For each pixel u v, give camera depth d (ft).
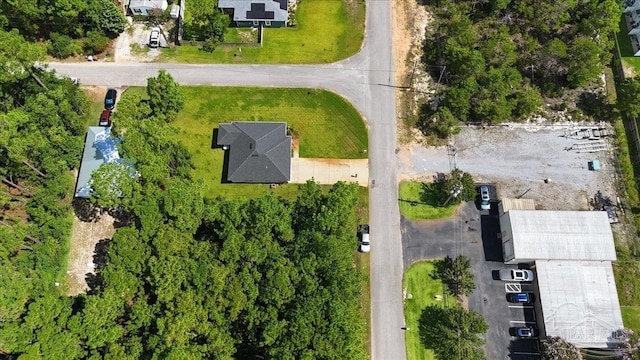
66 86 270.26
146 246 207.92
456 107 268.41
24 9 270.26
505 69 274.57
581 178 266.98
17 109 236.43
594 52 270.26
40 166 250.16
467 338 224.12
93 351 193.47
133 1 304.30
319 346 190.29
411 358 234.38
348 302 207.72
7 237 213.25
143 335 203.51
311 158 270.87
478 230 257.14
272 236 222.69
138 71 293.64
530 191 263.70
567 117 280.92
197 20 293.02
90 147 263.90
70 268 248.93
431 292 245.24
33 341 183.73
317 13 308.40
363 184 265.75
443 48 293.43
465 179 251.39
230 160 261.65
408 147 274.36
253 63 295.48
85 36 299.99
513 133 276.82
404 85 289.74
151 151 230.48
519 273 243.81
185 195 213.87
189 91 286.87
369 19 307.37
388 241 254.88
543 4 288.10
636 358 219.61
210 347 196.03
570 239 239.71
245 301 201.36
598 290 234.99
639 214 259.19
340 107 283.79
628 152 272.51
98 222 257.34
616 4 279.49
